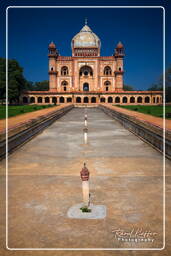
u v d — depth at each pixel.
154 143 9.66
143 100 62.16
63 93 61.84
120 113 20.22
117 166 6.70
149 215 3.80
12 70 50.91
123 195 4.62
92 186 5.11
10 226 3.46
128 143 10.43
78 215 3.78
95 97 62.81
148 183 5.32
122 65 65.69
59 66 66.44
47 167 6.58
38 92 61.56
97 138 11.77
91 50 66.94
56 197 4.51
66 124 18.50
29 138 11.35
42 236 3.20
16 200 4.38
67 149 9.06
